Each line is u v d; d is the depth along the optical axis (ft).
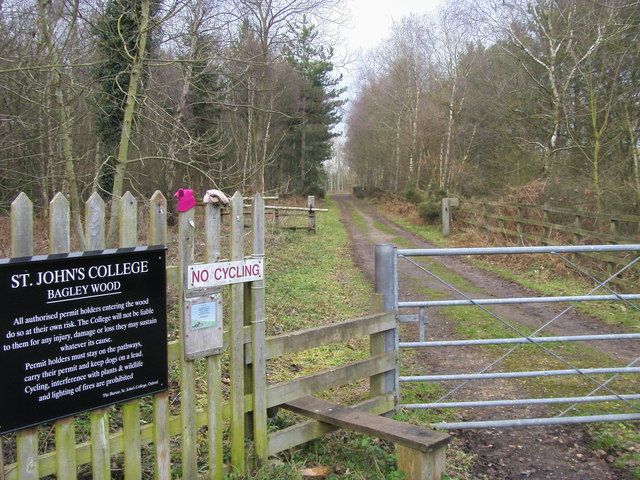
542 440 14.49
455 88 92.48
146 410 15.05
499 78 71.92
